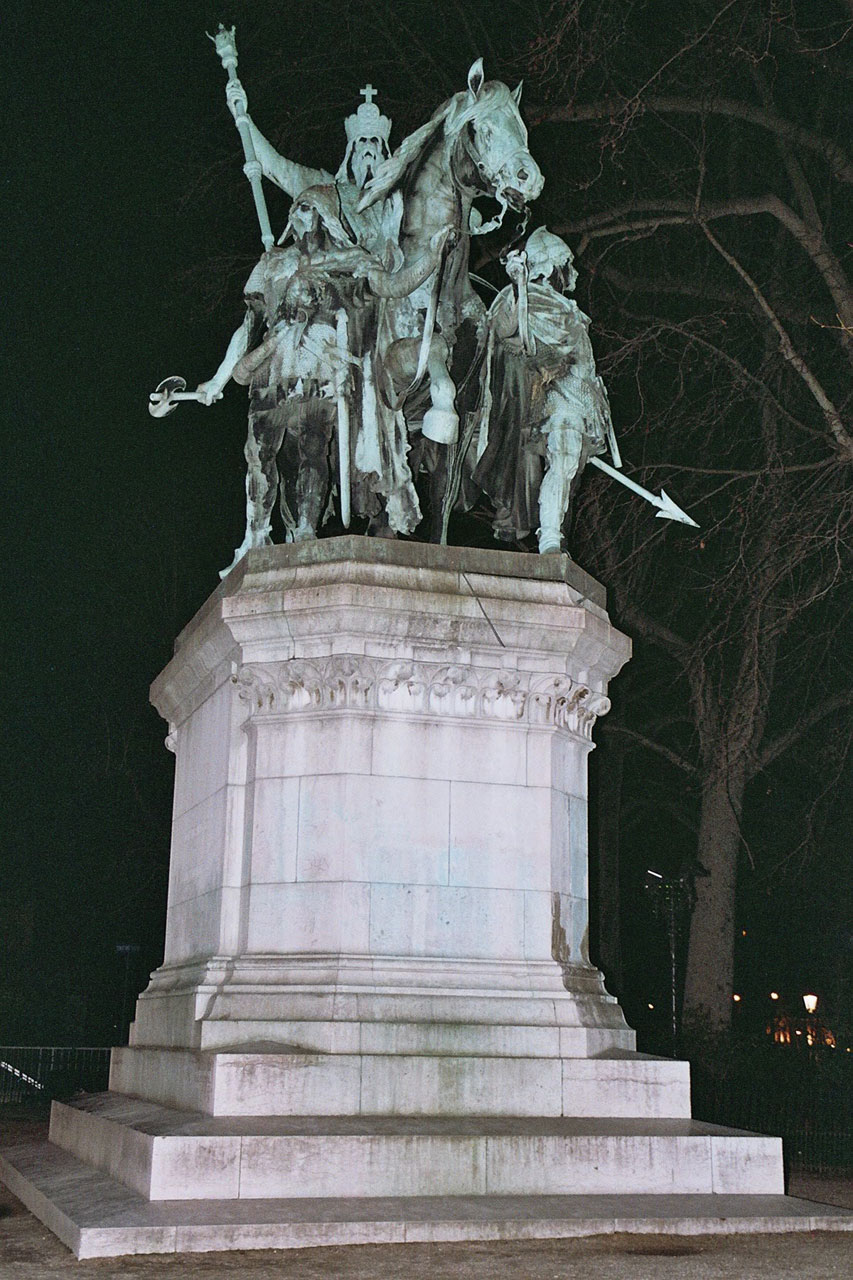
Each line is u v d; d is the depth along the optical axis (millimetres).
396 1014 11047
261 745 12109
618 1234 9352
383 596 11820
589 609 12711
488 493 14250
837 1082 22219
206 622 12922
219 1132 9719
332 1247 8812
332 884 11523
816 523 23062
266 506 13625
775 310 25031
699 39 21328
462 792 11992
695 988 26500
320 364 13055
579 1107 11047
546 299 13797
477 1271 8156
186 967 12789
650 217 25688
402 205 13438
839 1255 8992
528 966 11719
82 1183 11039
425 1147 9930
